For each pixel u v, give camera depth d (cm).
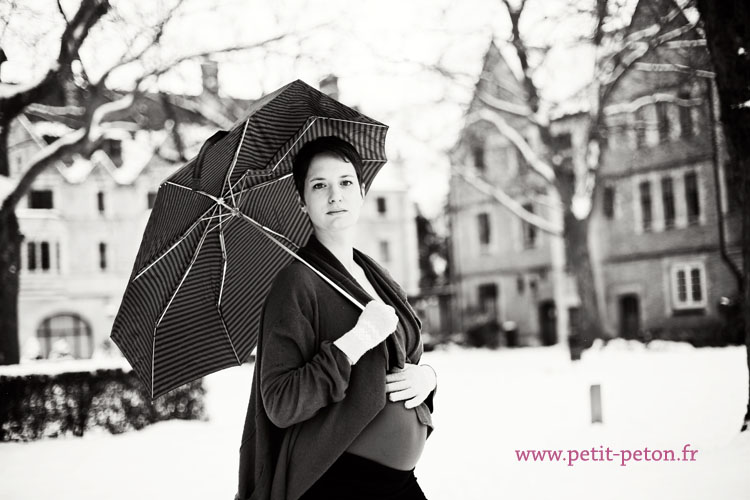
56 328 4038
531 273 3653
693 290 3091
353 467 217
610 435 797
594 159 2425
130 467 795
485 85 2603
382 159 275
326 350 207
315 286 223
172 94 1666
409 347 245
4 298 1472
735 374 1393
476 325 3612
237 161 251
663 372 1522
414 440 227
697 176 3073
